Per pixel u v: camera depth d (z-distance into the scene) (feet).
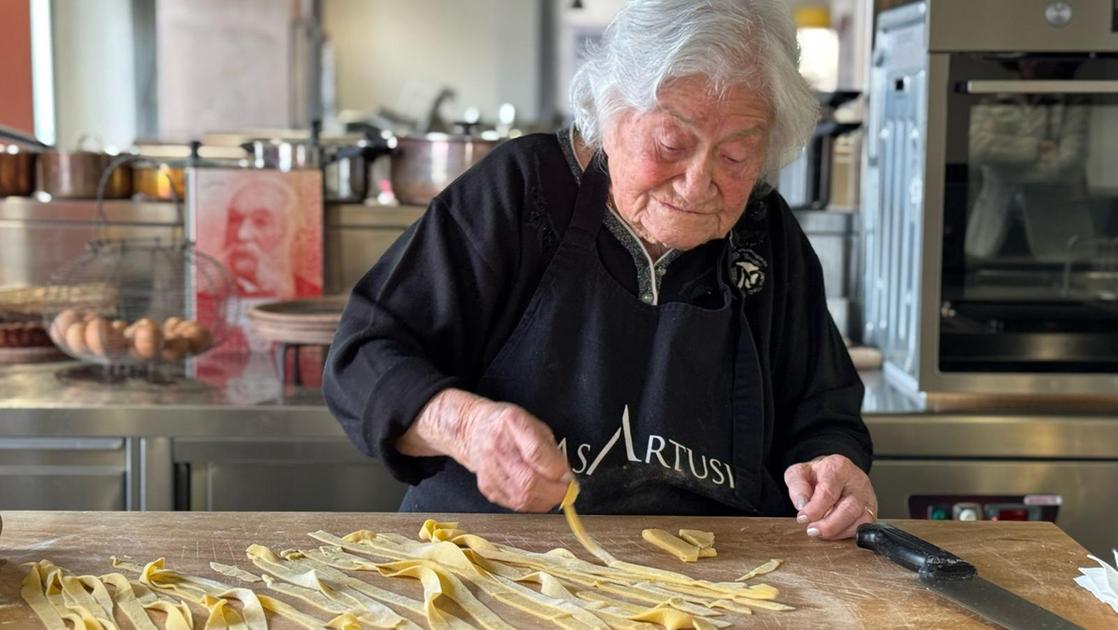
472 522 4.28
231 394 6.77
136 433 6.41
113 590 3.59
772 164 4.45
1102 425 6.43
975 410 6.53
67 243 8.24
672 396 4.54
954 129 6.38
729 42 3.99
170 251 8.04
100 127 15.49
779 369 4.97
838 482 4.27
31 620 3.40
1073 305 6.55
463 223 4.54
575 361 4.55
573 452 4.50
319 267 7.97
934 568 3.70
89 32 15.33
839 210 8.40
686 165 4.10
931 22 6.29
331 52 15.67
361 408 4.25
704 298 4.72
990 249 6.48
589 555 3.97
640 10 4.11
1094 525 6.50
